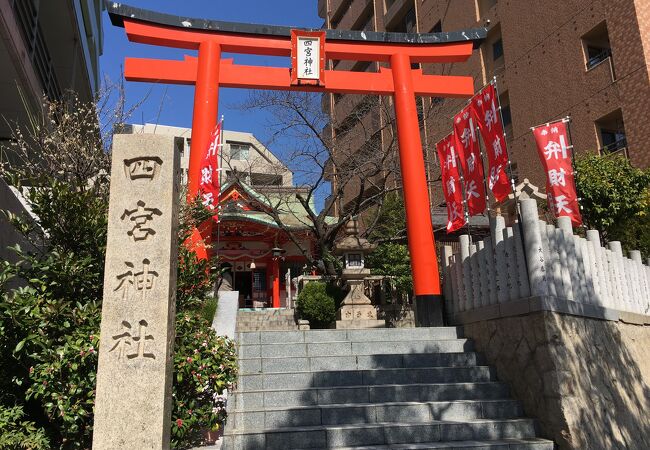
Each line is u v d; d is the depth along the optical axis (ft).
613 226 38.81
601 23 52.19
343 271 38.47
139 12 35.50
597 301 22.12
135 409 12.30
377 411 19.07
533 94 60.13
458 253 27.30
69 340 14.44
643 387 21.90
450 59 40.63
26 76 32.07
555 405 18.02
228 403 18.58
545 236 20.47
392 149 55.16
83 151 27.73
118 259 13.30
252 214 70.54
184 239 20.51
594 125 51.88
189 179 33.12
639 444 19.19
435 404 19.49
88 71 50.98
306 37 38.17
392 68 39.40
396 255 49.16
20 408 14.66
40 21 41.93
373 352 23.94
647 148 46.03
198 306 21.38
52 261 16.37
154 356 12.69
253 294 80.74
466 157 31.01
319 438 17.31
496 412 19.72
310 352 23.41
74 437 14.42
